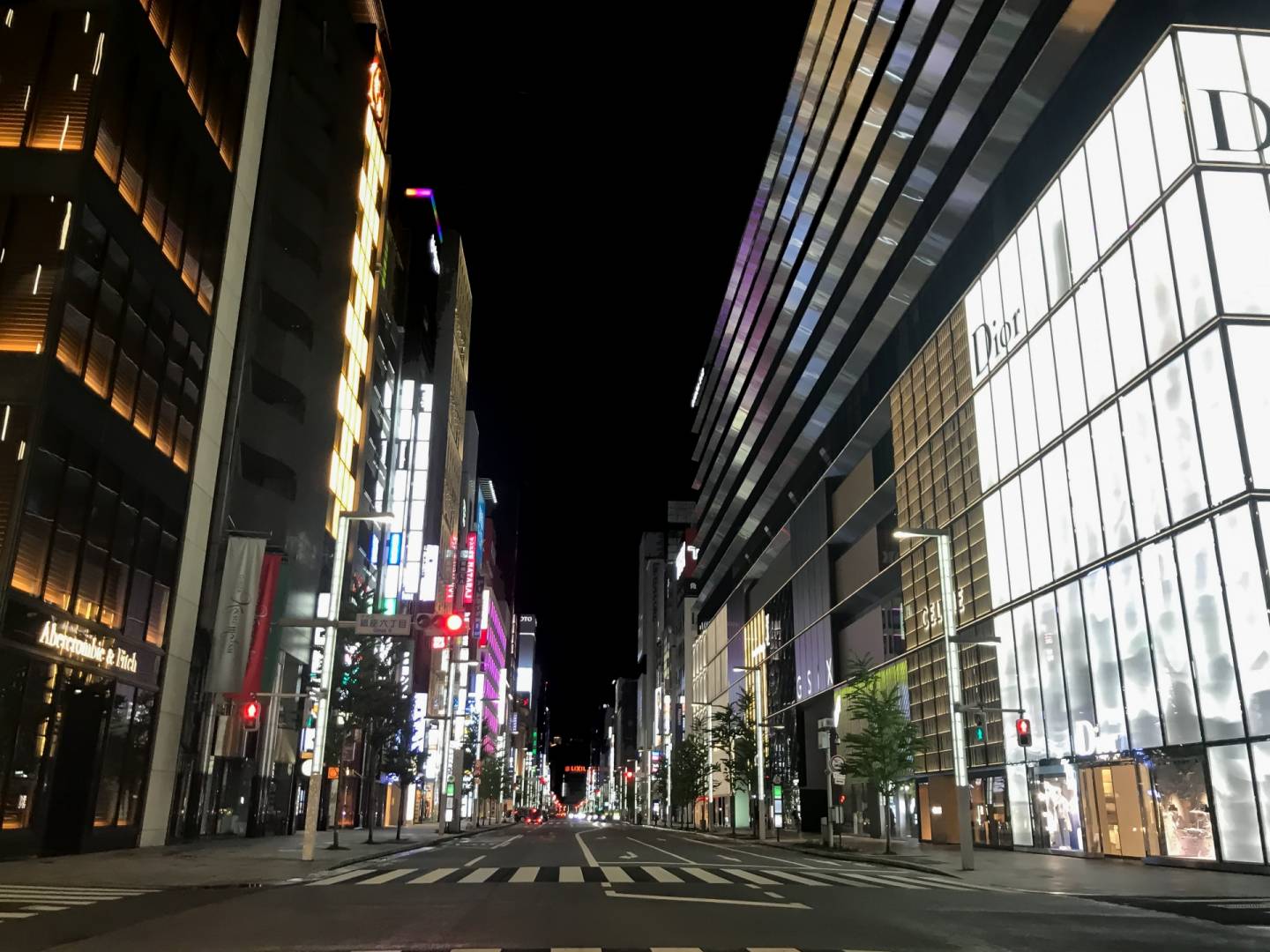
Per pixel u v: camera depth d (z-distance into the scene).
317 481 48.19
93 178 27.58
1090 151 34.16
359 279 56.06
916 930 13.81
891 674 53.12
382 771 43.91
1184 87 29.20
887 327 53.22
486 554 117.75
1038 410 37.41
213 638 37.84
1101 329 33.22
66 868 22.91
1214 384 27.52
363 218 57.34
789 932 13.41
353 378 54.94
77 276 26.83
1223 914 16.48
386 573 65.19
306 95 50.31
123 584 30.23
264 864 25.28
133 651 31.08
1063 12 32.88
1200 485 27.91
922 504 48.81
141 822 32.00
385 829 60.78
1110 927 14.43
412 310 76.06
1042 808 36.53
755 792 66.94
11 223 26.41
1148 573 30.25
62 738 26.80
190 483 35.44
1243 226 28.08
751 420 81.69
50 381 25.56
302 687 47.19
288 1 47.50
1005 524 39.81
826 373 61.84
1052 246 36.62
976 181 41.47
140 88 30.52
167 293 33.00
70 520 26.86
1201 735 27.47
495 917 14.70
